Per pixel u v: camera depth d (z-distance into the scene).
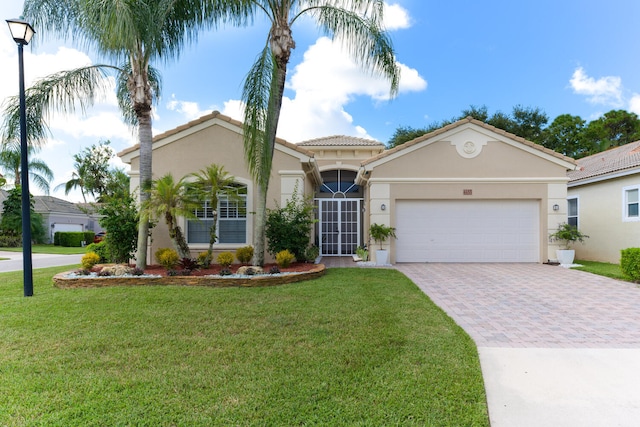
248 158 9.51
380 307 7.07
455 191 14.07
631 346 5.33
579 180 16.20
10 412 3.42
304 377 4.16
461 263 14.05
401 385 3.98
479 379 4.14
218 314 6.55
